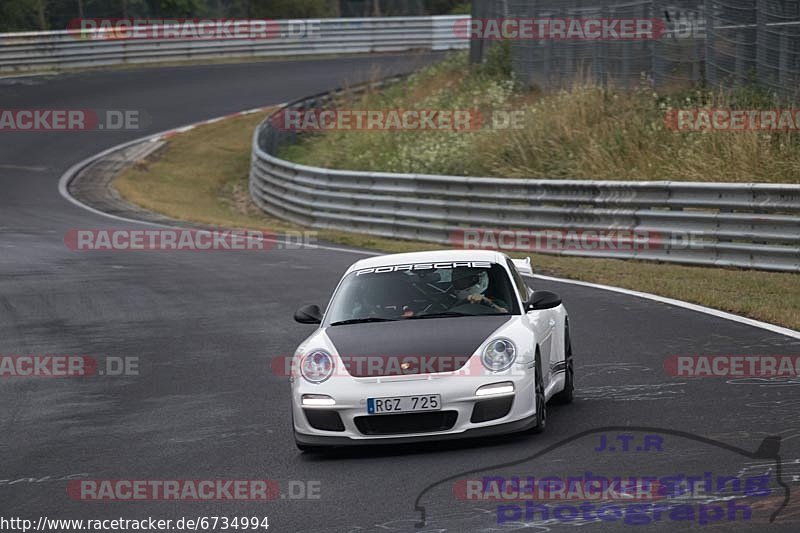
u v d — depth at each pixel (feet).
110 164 418.31
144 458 91.76
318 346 91.35
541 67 352.08
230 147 452.76
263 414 105.81
